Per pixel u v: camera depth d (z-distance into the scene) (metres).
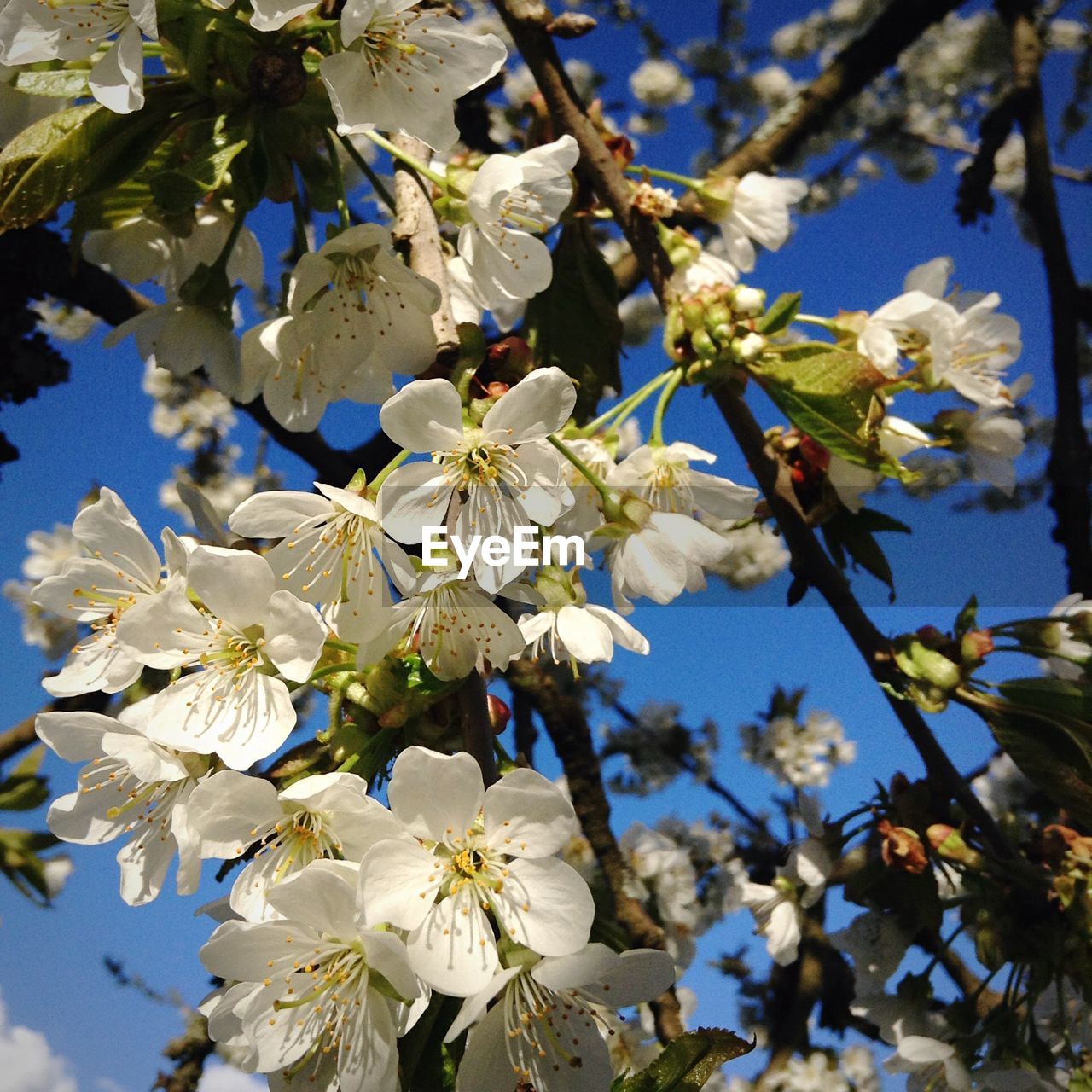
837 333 0.26
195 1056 0.42
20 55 0.20
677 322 0.25
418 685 0.17
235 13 0.20
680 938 0.39
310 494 0.18
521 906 0.16
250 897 0.16
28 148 0.20
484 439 0.18
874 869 0.27
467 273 0.23
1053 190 0.40
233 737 0.17
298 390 0.21
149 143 0.20
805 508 0.27
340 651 0.18
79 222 0.22
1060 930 0.25
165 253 0.23
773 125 0.39
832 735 0.47
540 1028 0.16
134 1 0.18
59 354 0.36
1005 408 0.26
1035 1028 0.25
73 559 0.19
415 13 0.20
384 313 0.20
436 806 0.16
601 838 0.34
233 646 0.17
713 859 0.47
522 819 0.16
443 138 0.20
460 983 0.15
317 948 0.16
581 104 0.29
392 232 0.22
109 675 0.19
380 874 0.15
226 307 0.22
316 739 0.18
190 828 0.16
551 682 0.35
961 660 0.25
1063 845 0.26
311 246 0.24
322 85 0.21
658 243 0.28
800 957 0.43
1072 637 0.25
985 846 0.26
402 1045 0.16
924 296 0.25
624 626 0.21
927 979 0.27
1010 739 0.25
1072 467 0.36
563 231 0.30
